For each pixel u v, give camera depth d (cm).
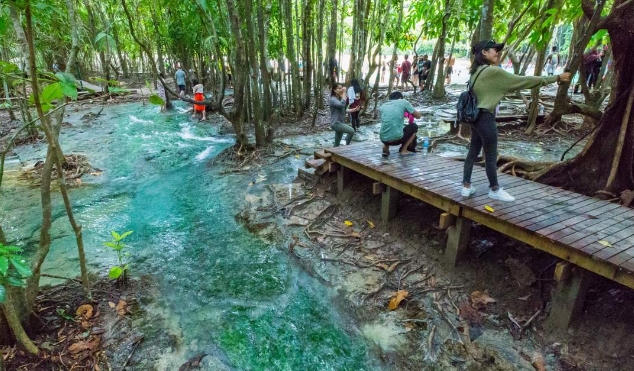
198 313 393
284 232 538
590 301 338
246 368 329
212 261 484
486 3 745
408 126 581
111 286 421
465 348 333
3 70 262
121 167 835
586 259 298
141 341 349
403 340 350
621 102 458
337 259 469
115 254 493
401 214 521
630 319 312
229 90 1861
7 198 665
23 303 323
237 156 841
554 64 1739
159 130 1166
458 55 3694
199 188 715
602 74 998
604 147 479
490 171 392
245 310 398
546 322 341
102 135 1095
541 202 398
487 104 357
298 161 808
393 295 404
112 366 320
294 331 370
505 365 314
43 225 325
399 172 494
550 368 307
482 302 378
